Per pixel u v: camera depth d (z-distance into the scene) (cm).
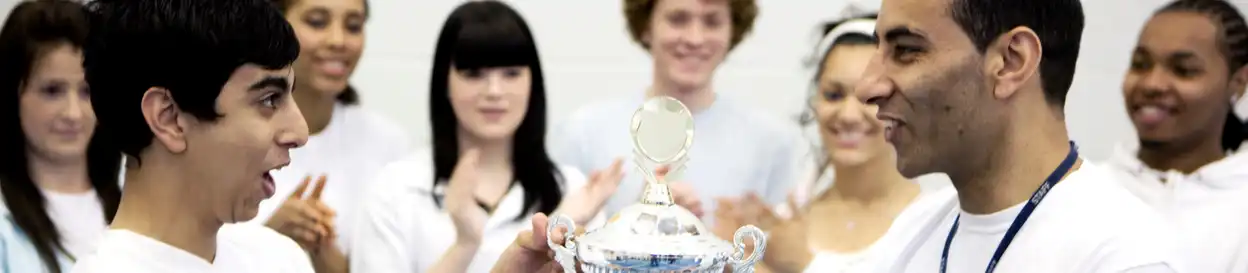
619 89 264
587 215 157
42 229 158
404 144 223
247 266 113
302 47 191
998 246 106
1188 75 168
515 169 190
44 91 159
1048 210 104
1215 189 169
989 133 104
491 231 184
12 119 159
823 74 181
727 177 210
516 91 186
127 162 103
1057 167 106
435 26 258
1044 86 105
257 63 100
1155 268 97
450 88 187
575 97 263
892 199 182
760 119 221
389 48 257
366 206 189
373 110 256
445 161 188
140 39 98
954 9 101
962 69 101
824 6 259
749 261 98
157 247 101
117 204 162
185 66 98
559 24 263
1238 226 164
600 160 214
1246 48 167
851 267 165
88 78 100
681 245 95
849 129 179
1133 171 179
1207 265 163
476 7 191
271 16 101
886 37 105
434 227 184
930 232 123
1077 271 100
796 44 260
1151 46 171
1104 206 104
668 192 101
